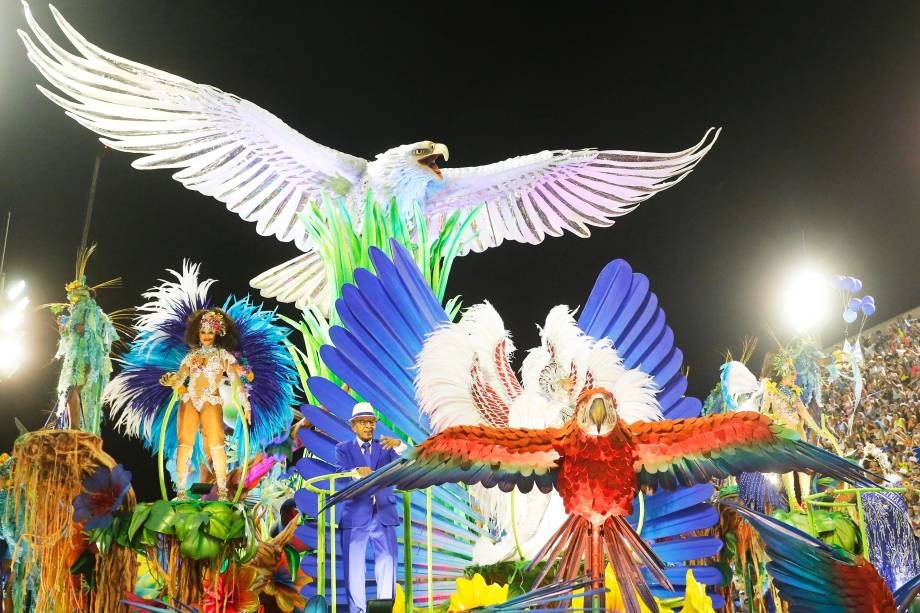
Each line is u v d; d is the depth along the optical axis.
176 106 9.00
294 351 7.56
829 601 3.90
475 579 4.21
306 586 6.39
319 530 5.84
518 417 6.68
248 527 6.13
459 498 6.80
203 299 7.20
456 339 6.91
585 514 4.08
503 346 7.07
